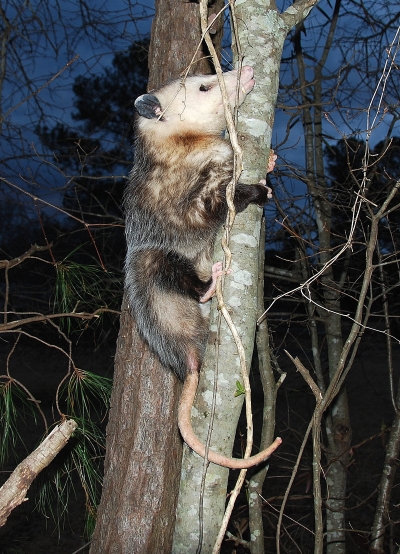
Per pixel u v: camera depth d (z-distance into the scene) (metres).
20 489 1.36
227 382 1.41
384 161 3.55
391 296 3.23
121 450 2.41
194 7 2.52
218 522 1.42
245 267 1.50
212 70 2.55
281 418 5.18
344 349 1.91
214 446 1.40
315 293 3.32
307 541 3.55
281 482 4.43
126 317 2.50
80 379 2.11
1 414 2.04
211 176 2.20
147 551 2.33
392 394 2.63
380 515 2.62
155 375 2.40
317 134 3.28
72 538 3.87
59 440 1.39
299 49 3.39
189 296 2.29
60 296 2.73
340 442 3.10
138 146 2.39
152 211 2.32
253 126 1.60
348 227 3.51
